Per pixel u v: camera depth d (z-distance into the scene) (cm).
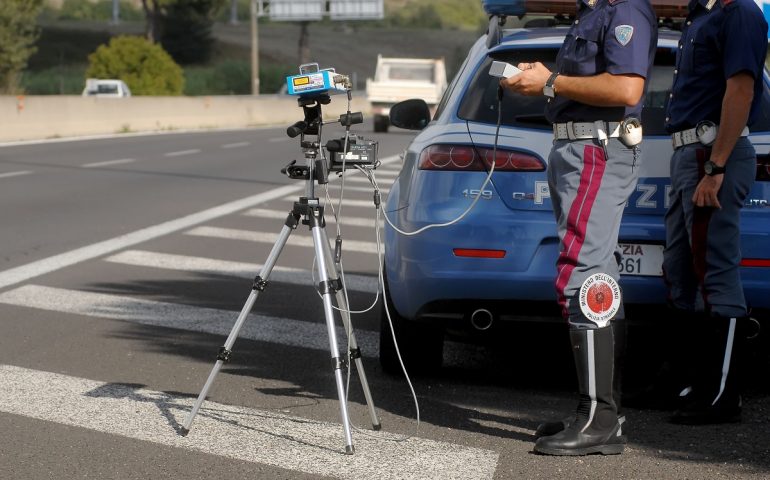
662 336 690
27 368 643
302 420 548
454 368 671
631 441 521
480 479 462
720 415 551
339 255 512
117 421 538
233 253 1131
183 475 461
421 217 569
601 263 498
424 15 16325
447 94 638
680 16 628
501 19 639
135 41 6819
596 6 490
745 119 526
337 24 14875
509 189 561
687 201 545
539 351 723
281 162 2373
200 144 3025
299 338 745
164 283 950
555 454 495
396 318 621
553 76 492
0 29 5128
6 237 1196
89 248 1133
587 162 494
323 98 494
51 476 458
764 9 769
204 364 666
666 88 595
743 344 555
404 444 510
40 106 3172
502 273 558
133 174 2002
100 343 716
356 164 504
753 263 555
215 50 10788
